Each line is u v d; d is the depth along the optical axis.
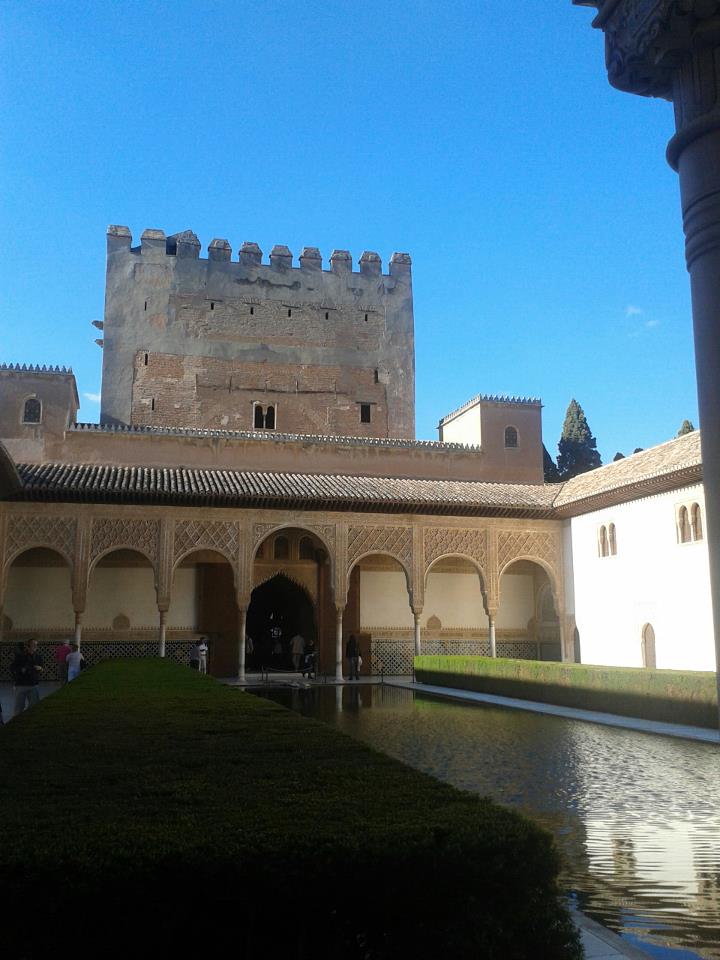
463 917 2.41
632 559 20.41
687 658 18.25
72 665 16.33
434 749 10.23
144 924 2.23
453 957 2.36
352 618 24.39
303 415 31.30
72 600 20.09
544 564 23.45
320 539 21.89
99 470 21.98
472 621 25.31
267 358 31.31
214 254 31.50
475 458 28.16
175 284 30.91
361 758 4.00
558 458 41.34
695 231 2.79
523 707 15.18
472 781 8.02
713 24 2.74
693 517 18.33
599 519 21.88
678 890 4.57
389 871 2.37
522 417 28.84
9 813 2.78
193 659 20.94
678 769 8.70
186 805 2.92
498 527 23.25
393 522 22.45
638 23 2.92
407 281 33.44
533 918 2.47
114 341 30.09
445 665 20.14
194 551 21.06
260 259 31.95
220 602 23.06
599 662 21.59
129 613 22.50
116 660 14.51
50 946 2.18
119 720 5.46
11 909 2.17
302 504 21.62
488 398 28.66
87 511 20.48
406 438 32.31
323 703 16.70
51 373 25.00
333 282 32.56
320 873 2.33
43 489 19.75
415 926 2.38
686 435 21.44
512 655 25.42
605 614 21.44
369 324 32.69
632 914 4.19
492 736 11.48
